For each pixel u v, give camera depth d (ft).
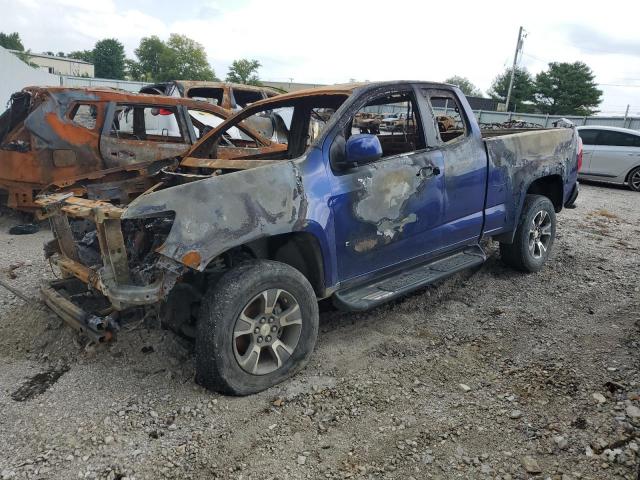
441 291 15.70
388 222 12.19
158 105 23.38
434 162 13.10
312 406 9.89
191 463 8.36
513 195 15.76
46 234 21.89
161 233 10.44
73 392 10.22
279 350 10.47
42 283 12.75
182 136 23.97
